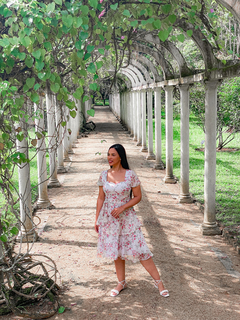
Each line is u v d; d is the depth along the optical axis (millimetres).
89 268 4477
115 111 35656
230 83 12289
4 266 3615
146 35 6750
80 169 11148
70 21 3082
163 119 26844
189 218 6484
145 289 3918
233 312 3457
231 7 3449
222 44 5289
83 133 20797
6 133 3676
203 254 4891
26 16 2996
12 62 3418
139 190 3678
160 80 10336
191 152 13898
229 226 5879
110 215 3627
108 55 7441
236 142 15961
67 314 3463
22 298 3543
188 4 4332
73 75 3629
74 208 7141
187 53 11039
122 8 3740
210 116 5492
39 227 6012
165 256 4816
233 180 9391
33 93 3555
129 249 3605
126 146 15766
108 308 3551
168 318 3359
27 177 5242
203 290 3893
